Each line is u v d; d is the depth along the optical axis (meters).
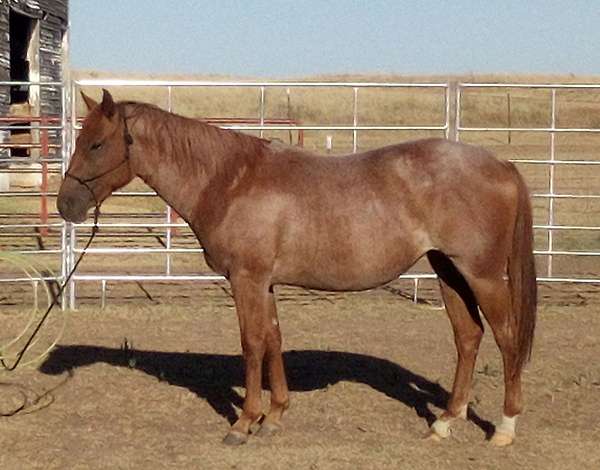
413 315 10.48
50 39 22.67
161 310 10.54
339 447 6.13
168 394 7.36
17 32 22.41
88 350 8.75
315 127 10.85
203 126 6.22
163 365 8.24
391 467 5.79
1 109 19.77
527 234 6.02
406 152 6.11
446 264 6.32
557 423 6.73
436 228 5.97
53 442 6.21
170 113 6.28
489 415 6.86
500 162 6.06
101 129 6.11
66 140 10.66
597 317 10.45
